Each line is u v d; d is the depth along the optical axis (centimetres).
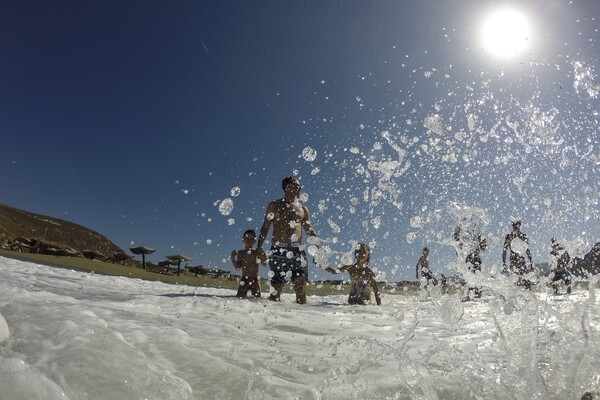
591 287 279
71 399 133
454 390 159
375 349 225
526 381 163
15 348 177
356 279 511
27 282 435
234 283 1135
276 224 529
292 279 519
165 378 159
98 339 191
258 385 163
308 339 255
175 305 376
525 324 215
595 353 179
